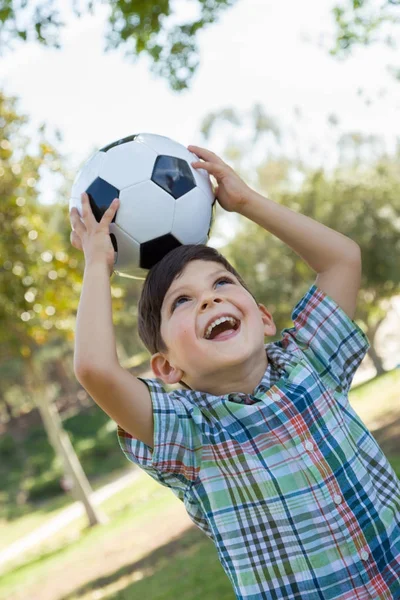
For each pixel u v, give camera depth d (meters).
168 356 2.19
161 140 2.47
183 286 2.15
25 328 11.28
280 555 1.97
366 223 20.36
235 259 22.08
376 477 2.12
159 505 12.10
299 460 2.02
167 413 2.04
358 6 8.24
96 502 17.08
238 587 2.01
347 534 1.97
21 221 10.82
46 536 14.81
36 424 30.14
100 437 25.55
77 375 2.04
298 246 2.42
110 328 2.08
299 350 2.27
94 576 8.38
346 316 2.33
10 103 10.55
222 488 2.04
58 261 11.04
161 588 6.32
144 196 2.34
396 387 16.20
